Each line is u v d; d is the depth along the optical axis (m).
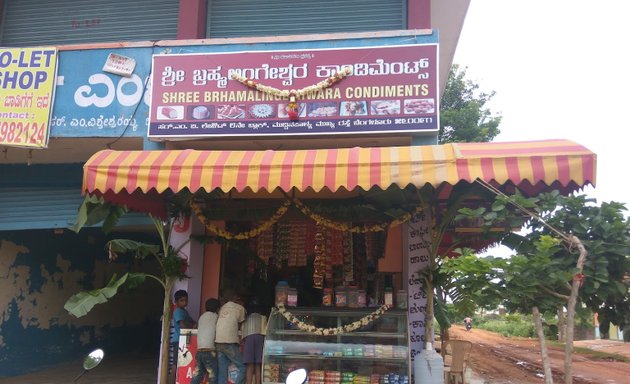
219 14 9.21
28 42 9.70
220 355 7.32
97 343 12.64
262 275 9.22
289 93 7.84
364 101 7.74
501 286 5.33
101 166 6.52
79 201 9.98
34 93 8.45
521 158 5.82
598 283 5.16
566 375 5.02
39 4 9.82
